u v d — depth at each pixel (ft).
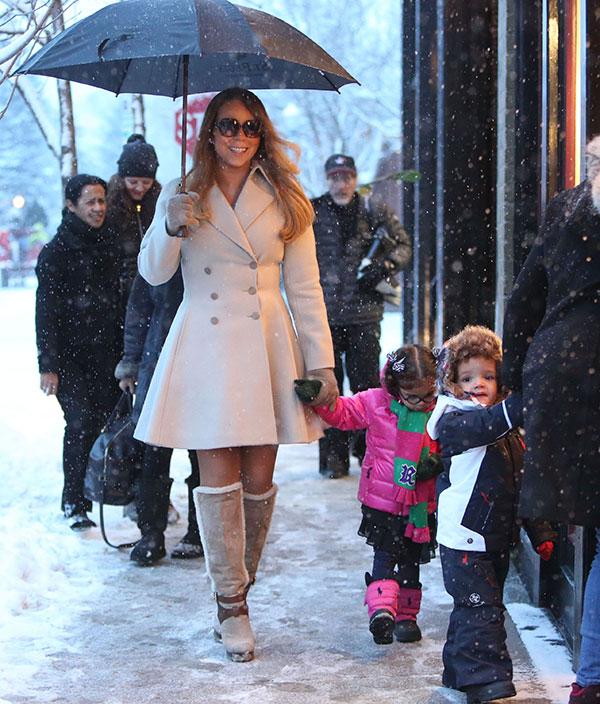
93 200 30.27
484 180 33.35
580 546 19.13
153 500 27.30
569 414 15.80
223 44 20.02
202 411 20.84
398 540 21.24
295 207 21.58
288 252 22.04
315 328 21.81
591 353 15.83
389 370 20.97
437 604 24.13
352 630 22.48
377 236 38.70
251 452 21.77
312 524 31.55
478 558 18.39
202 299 21.34
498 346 18.72
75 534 30.09
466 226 33.45
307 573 26.66
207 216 21.07
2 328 105.40
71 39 21.40
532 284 17.01
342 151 99.40
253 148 21.22
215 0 21.07
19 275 220.43
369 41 98.37
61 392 30.86
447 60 32.99
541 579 23.03
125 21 20.88
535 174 26.63
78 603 24.23
